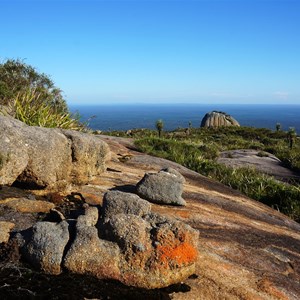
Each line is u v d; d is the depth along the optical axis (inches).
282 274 167.6
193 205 232.5
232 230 204.8
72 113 387.5
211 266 153.3
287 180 469.4
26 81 460.1
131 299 120.4
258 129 1295.5
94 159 231.3
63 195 199.9
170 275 130.8
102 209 155.9
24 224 155.6
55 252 127.1
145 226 137.2
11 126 181.8
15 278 121.4
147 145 477.7
